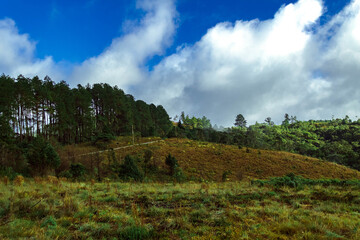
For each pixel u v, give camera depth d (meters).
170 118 120.19
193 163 40.00
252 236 4.27
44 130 53.56
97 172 29.56
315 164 47.12
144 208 7.21
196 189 12.50
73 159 31.73
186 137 75.62
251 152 51.47
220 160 43.00
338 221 5.31
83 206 7.11
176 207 7.20
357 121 185.38
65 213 6.17
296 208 7.15
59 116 53.94
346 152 92.44
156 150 46.97
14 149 26.47
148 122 90.31
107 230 4.80
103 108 76.19
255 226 4.93
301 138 151.00
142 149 47.69
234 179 32.44
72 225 5.21
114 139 59.38
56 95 58.94
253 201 8.22
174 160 34.34
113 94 78.00
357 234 4.30
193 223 5.33
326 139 160.12
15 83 47.84
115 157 38.06
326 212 6.59
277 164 43.38
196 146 54.62
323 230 4.60
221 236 4.30
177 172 32.19
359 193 9.14
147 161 36.16
